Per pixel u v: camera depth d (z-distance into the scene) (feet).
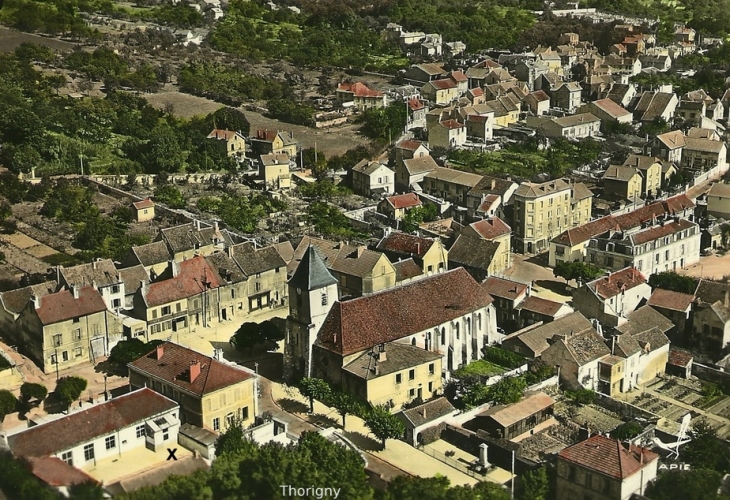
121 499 350.43
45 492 350.64
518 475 431.02
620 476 388.98
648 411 511.40
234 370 456.04
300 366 514.27
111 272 590.14
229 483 362.33
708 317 590.55
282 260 636.89
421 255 643.04
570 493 408.26
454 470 436.35
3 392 469.57
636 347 544.21
